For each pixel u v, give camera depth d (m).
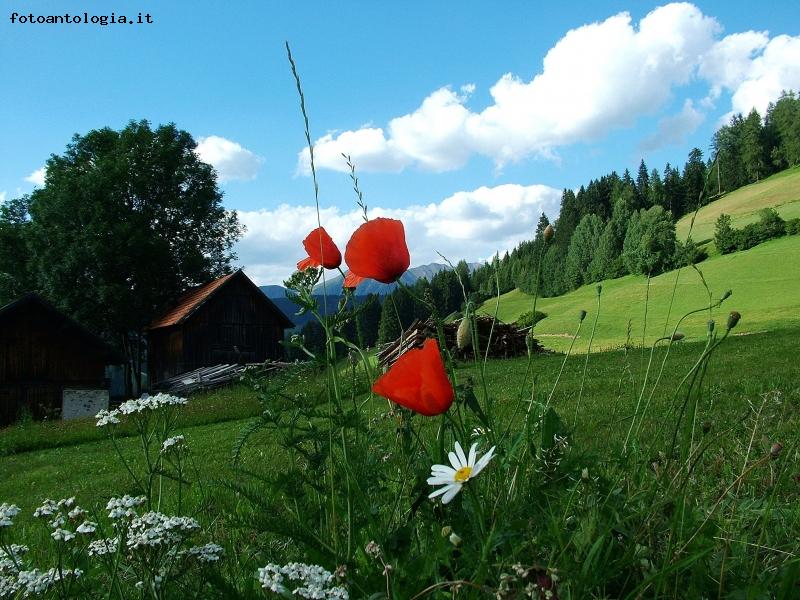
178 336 32.91
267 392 1.61
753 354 12.48
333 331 1.62
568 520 1.44
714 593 1.38
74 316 35.69
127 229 36.41
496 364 17.16
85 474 8.95
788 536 1.65
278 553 1.66
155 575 1.37
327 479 1.66
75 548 1.58
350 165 1.69
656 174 100.12
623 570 1.43
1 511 1.47
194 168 41.88
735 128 108.94
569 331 24.23
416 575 1.31
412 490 1.47
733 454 2.53
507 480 1.56
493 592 1.01
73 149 42.09
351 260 1.54
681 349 14.40
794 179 95.31
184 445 1.83
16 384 26.22
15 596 1.36
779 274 45.91
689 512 1.45
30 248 37.03
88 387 27.50
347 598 1.10
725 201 94.94
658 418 2.65
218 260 43.12
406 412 1.61
